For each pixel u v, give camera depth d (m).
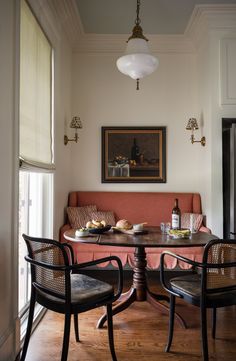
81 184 3.71
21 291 2.32
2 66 1.58
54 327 2.12
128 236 2.13
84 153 3.72
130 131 3.69
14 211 1.73
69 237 2.09
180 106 3.72
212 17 3.03
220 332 2.06
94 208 3.47
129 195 3.56
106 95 3.73
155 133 3.69
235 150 2.81
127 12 3.08
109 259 1.66
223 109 3.08
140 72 2.33
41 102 2.46
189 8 3.01
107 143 3.70
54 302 1.55
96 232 2.24
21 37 2.01
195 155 3.70
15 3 1.75
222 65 3.07
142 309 2.42
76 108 3.72
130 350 1.82
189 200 3.54
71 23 3.25
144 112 3.72
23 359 1.64
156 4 2.92
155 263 2.82
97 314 2.35
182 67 3.73
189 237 2.09
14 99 1.74
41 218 2.64
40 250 1.58
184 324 2.11
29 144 2.17
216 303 1.63
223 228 3.06
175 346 1.87
